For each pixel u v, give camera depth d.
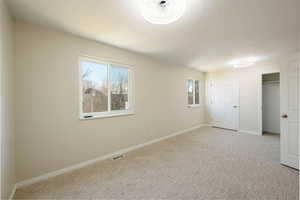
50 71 2.11
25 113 1.91
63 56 2.23
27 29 1.92
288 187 1.83
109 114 2.87
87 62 2.57
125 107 3.19
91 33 2.28
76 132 2.38
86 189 1.84
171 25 2.02
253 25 2.04
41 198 1.67
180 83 4.64
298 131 2.26
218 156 2.83
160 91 3.94
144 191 1.80
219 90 5.42
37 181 1.98
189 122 5.04
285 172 2.19
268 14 1.76
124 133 3.08
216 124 5.55
